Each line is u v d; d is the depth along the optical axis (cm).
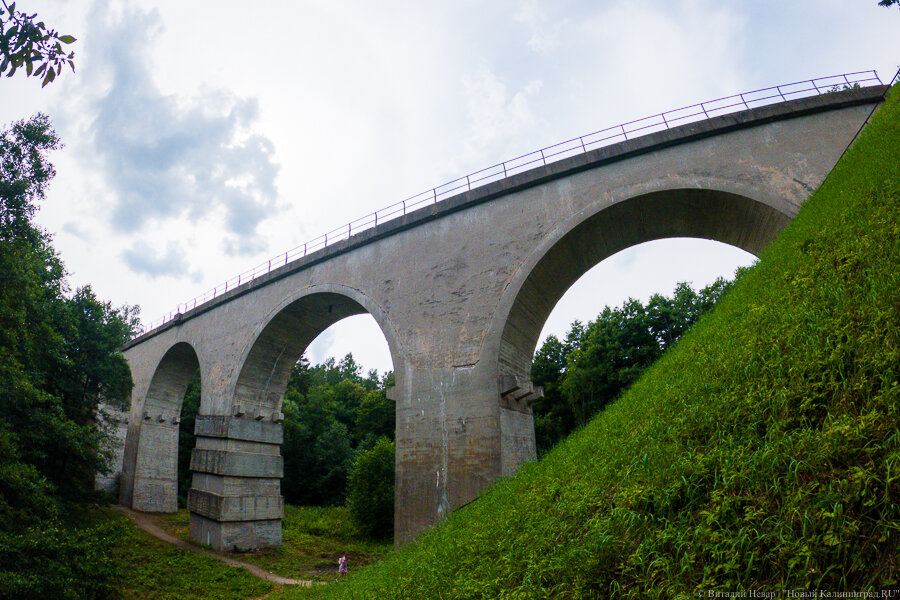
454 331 1598
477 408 1480
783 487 390
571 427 3694
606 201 1463
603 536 450
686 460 486
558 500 621
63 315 2083
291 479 4388
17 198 1611
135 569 1700
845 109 1305
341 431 4662
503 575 521
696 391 620
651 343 3428
